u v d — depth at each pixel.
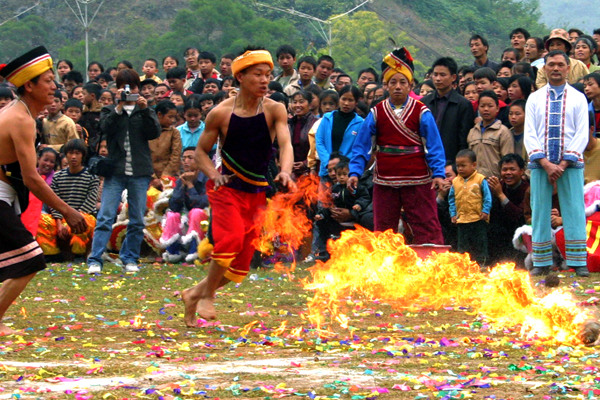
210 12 88.50
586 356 5.96
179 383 5.01
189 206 13.59
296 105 13.73
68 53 91.94
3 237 6.98
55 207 7.16
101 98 16.36
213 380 5.17
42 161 13.75
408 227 12.48
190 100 14.62
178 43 89.88
